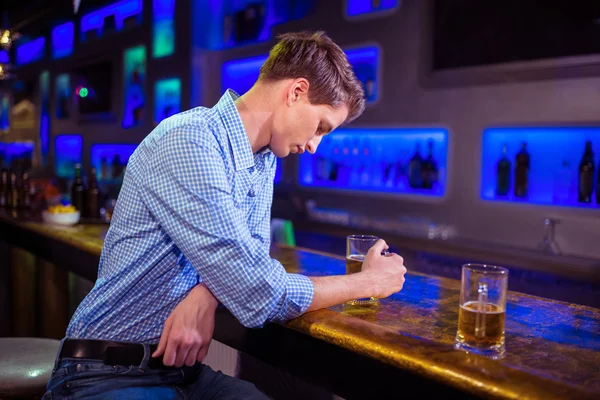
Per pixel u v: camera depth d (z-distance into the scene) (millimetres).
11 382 1488
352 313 1208
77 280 2391
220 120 1170
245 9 4332
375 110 3426
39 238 2654
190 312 1133
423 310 1234
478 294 950
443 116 3072
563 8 2506
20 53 6992
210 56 4531
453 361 909
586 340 1045
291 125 1205
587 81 2498
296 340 1260
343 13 3529
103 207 2920
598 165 2588
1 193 3600
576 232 2594
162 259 1136
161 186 1085
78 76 5746
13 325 2984
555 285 2506
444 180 3182
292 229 3557
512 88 2764
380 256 1269
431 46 3027
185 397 1226
